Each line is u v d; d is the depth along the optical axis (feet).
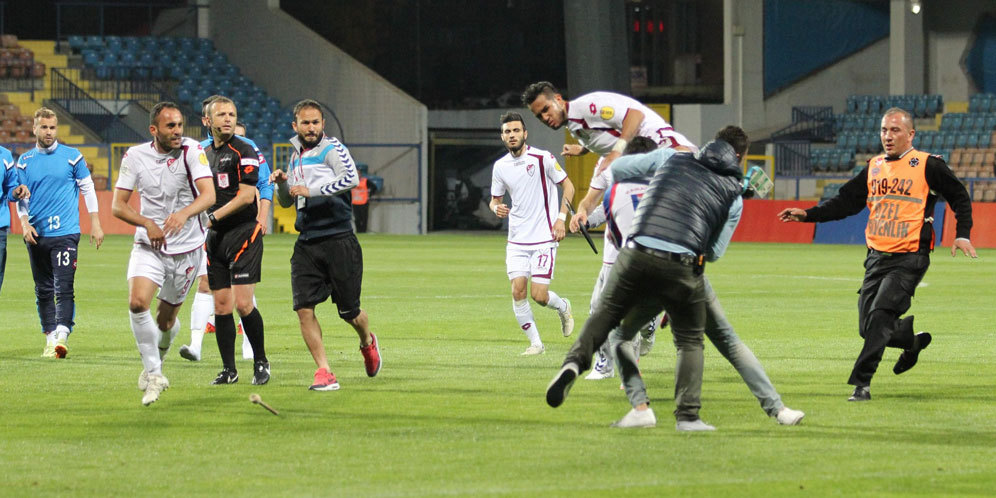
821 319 157.38
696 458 72.54
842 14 471.21
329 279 100.48
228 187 101.35
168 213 95.35
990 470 69.41
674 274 76.38
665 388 99.86
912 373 108.37
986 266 262.26
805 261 280.72
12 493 64.28
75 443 77.46
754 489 65.00
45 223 123.44
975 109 453.99
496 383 103.24
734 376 105.81
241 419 85.92
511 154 126.00
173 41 481.05
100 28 488.44
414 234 432.66
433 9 460.96
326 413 88.33
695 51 453.99
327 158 98.02
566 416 86.99
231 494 64.08
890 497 63.46
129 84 467.93
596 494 63.93
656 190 78.18
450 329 146.72
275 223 426.10
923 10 479.00
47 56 475.72
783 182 453.99
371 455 73.67
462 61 456.86
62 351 119.44
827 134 458.09
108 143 439.22
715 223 78.23
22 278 224.53
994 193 407.64
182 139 94.79
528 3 445.37
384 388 100.37
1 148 124.77
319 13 482.69
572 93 418.51
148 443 77.46
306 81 463.42
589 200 98.02
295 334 140.97
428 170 455.22
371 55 473.67
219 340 102.68
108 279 223.71
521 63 447.83
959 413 87.71
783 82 464.24
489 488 65.26
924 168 93.15
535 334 124.47
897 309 93.20
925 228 93.30
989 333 140.56
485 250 326.24
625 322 81.76
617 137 95.61
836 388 99.76
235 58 492.13
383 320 156.46
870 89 478.59
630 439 78.33
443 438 78.95
